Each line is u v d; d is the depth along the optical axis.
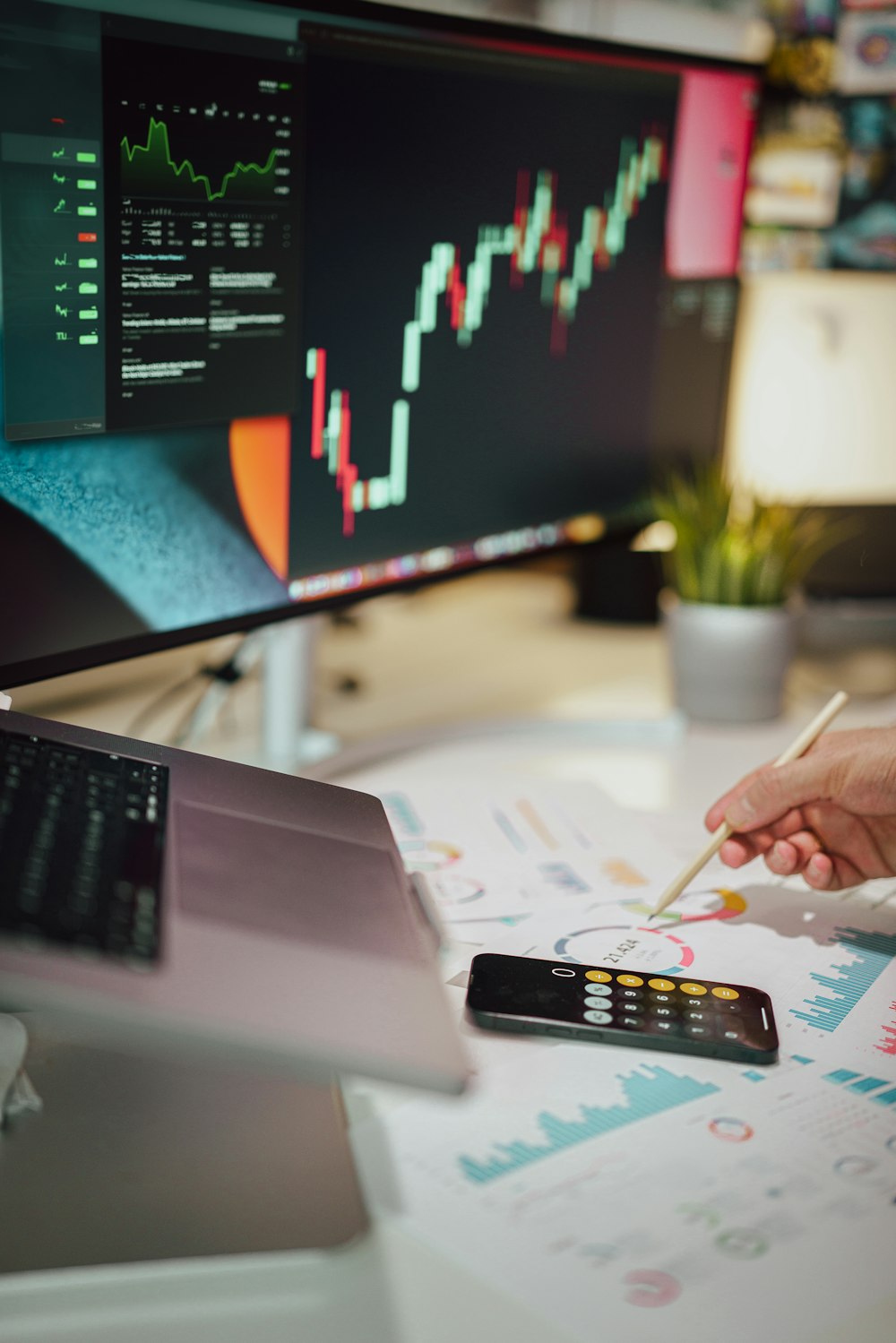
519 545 0.99
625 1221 0.43
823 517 1.19
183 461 0.72
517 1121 0.48
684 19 1.22
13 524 0.64
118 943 0.40
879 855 0.67
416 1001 0.42
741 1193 0.44
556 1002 0.55
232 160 0.70
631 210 1.00
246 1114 0.49
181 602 0.74
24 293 0.61
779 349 1.16
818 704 1.12
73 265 0.63
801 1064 0.52
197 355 0.71
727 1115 0.49
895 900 0.70
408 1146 0.46
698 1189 0.44
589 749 0.97
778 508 1.07
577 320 0.99
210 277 0.71
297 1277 0.40
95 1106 0.49
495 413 0.94
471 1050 0.52
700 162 1.05
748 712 1.05
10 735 0.53
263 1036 0.38
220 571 0.76
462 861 0.72
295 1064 0.38
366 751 0.90
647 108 0.99
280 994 0.40
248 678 1.17
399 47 0.78
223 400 0.73
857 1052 0.54
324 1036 0.39
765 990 0.59
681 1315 0.39
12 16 0.58
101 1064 0.52
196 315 0.70
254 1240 0.42
